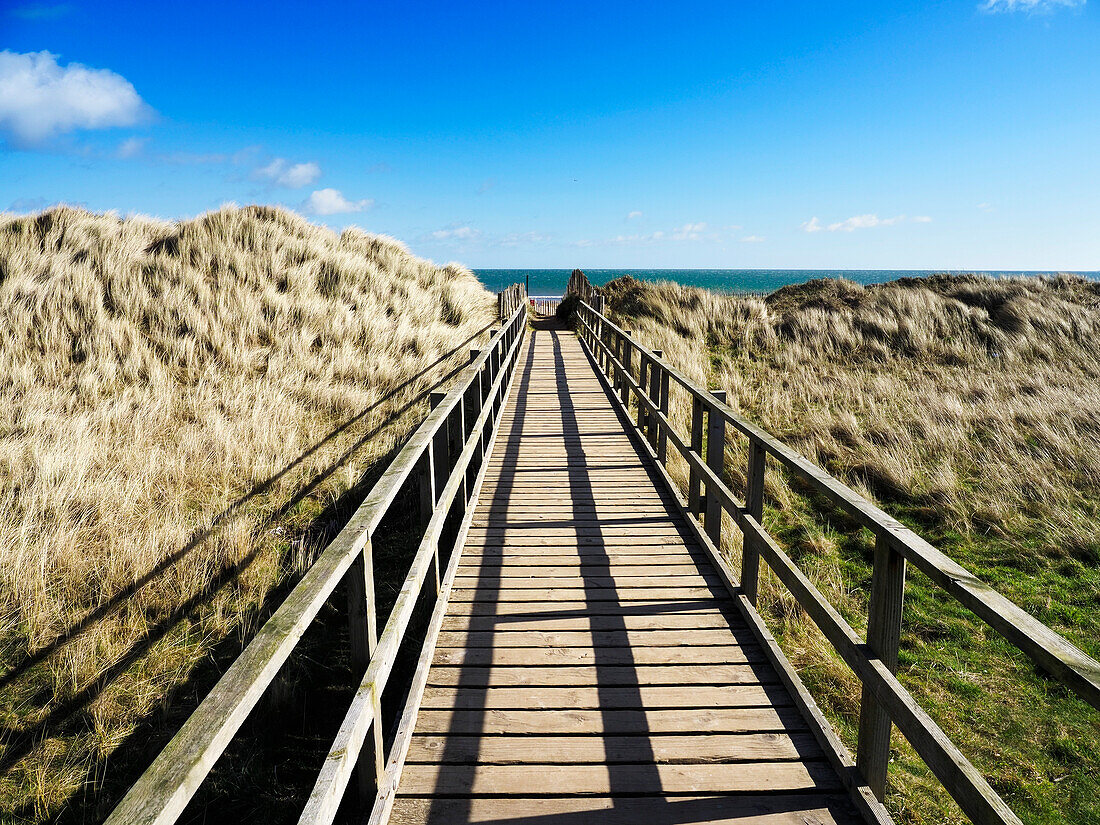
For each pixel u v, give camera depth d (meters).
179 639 4.48
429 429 3.66
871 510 2.48
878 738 2.43
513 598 4.12
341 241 18.69
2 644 4.33
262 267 14.18
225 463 7.11
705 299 18.08
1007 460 7.54
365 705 2.16
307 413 8.99
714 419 4.66
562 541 5.03
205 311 11.63
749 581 3.83
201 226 15.25
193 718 1.27
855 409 9.92
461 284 20.06
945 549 5.99
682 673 3.34
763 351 14.23
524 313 17.73
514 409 9.96
